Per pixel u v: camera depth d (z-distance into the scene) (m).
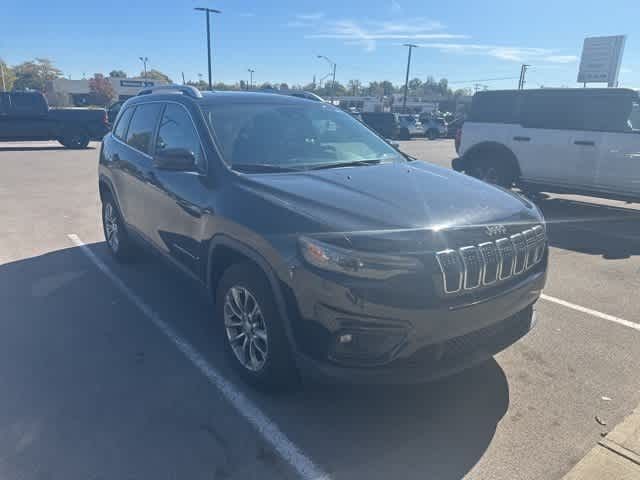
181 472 2.55
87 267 5.49
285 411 3.04
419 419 2.98
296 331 2.77
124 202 5.01
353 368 2.63
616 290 5.06
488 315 2.76
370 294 2.54
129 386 3.27
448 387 3.30
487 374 3.46
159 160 3.57
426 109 78.50
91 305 4.50
